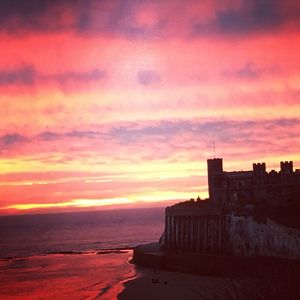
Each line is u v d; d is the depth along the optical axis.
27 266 154.25
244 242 106.00
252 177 130.38
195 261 111.06
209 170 133.75
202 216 121.31
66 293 101.12
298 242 99.00
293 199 116.06
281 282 32.88
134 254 140.62
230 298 38.25
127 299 89.19
